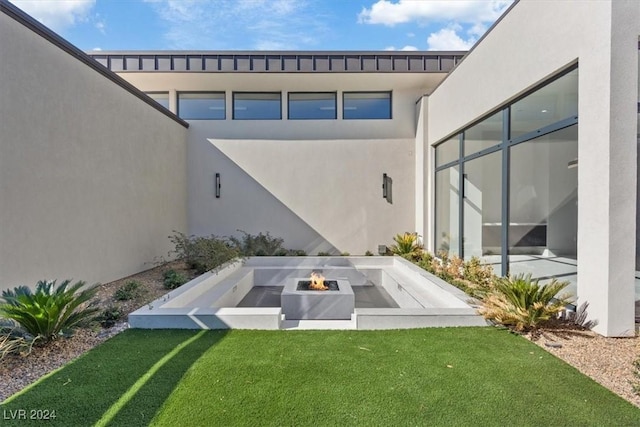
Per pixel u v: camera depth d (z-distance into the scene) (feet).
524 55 18.07
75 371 10.50
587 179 13.88
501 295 15.38
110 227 23.22
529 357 11.58
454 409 8.71
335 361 11.32
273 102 37.78
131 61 32.68
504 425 8.10
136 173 26.58
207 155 36.83
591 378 10.16
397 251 33.19
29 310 11.68
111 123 23.36
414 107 37.04
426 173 34.04
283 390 9.54
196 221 36.65
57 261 18.40
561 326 14.05
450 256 28.37
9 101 15.55
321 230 36.99
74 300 13.19
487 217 23.04
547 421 8.22
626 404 8.86
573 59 14.66
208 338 13.30
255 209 36.94
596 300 13.47
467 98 24.70
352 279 28.68
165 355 11.68
